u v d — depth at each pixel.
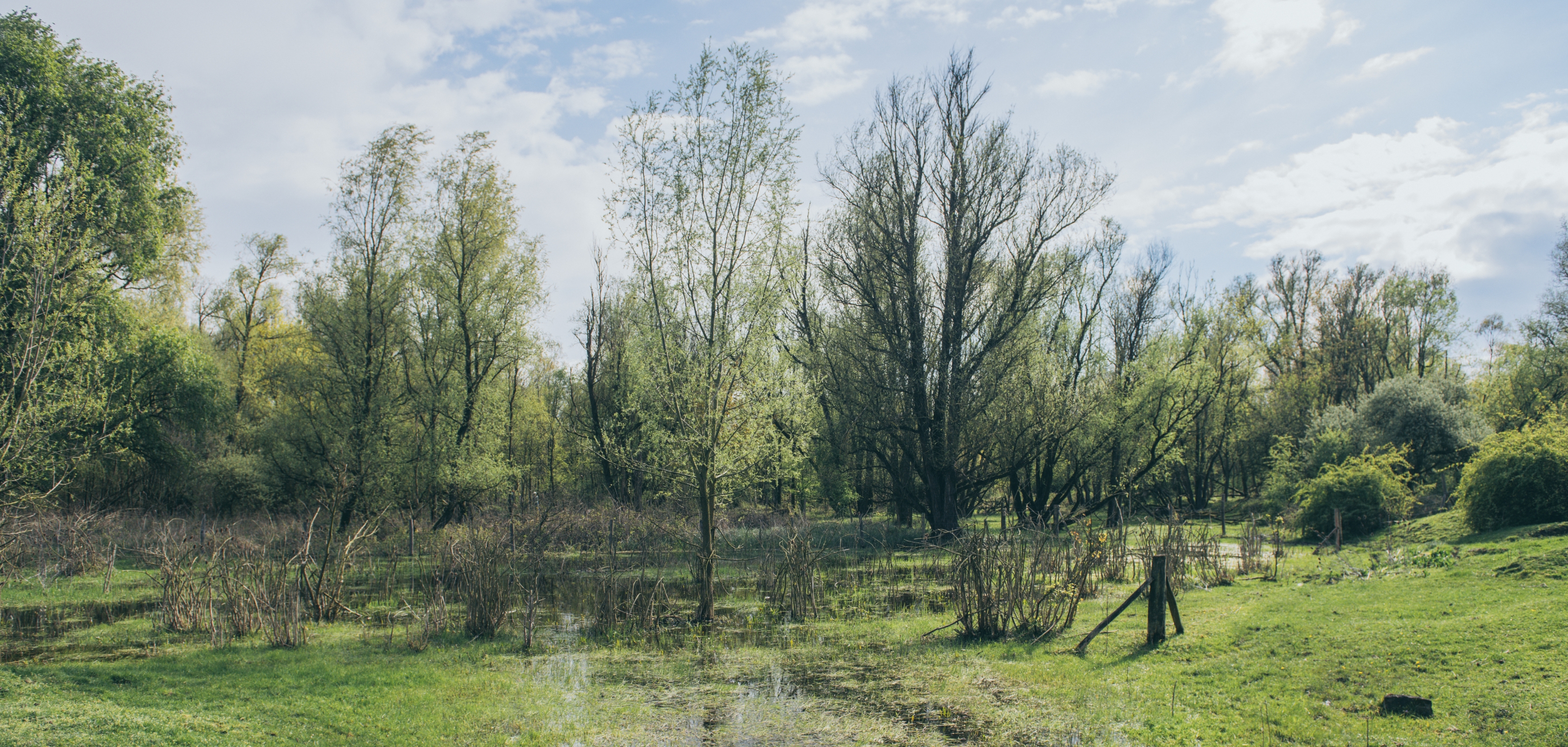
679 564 23.14
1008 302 28.59
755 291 15.37
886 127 28.39
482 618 13.67
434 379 32.09
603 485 42.62
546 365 44.97
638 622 14.40
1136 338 37.41
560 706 9.49
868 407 28.62
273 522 27.05
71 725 7.80
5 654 12.00
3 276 15.05
